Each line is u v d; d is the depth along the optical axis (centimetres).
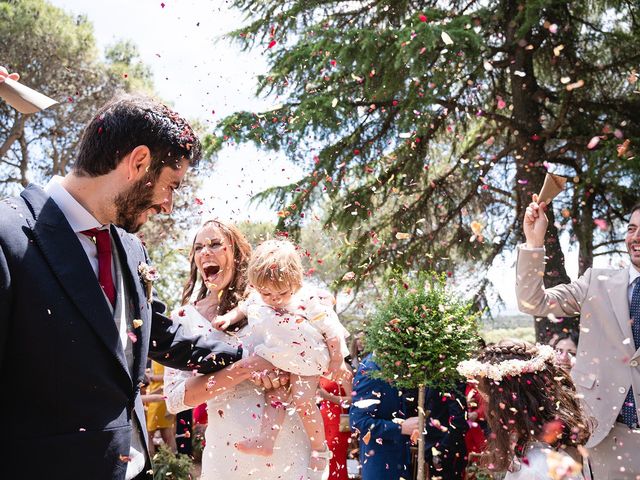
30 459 143
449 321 315
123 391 157
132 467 167
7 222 145
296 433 239
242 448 226
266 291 250
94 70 1479
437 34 709
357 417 370
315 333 251
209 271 268
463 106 832
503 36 929
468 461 372
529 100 870
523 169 841
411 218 920
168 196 166
